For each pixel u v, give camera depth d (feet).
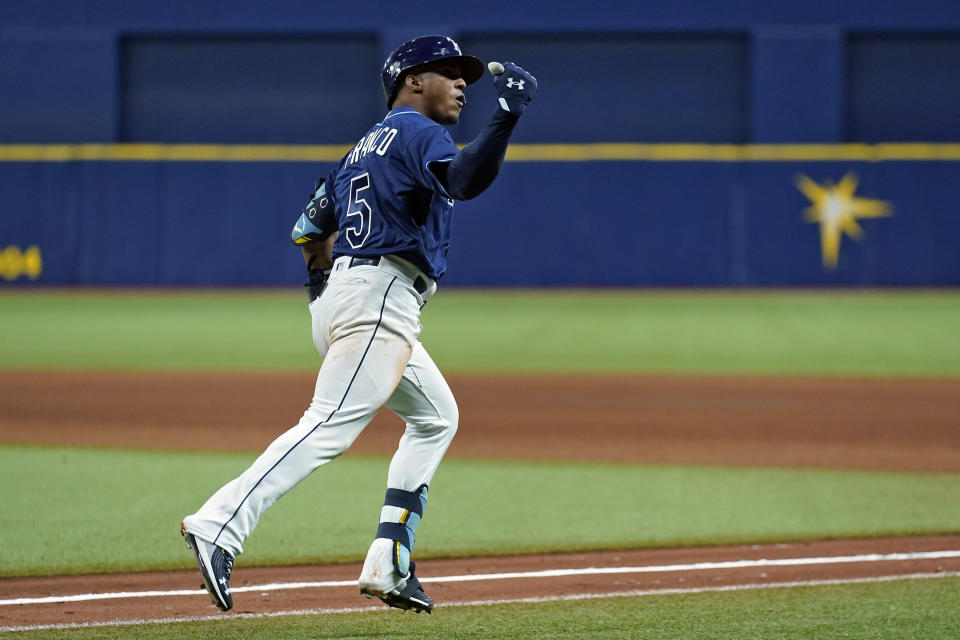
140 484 77.56
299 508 70.74
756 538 63.98
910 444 96.68
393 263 42.63
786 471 85.05
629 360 155.74
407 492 44.80
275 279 279.69
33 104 308.81
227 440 97.50
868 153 271.28
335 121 310.65
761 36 296.71
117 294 269.44
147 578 54.80
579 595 52.19
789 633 46.11
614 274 277.64
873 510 71.46
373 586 42.86
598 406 117.29
